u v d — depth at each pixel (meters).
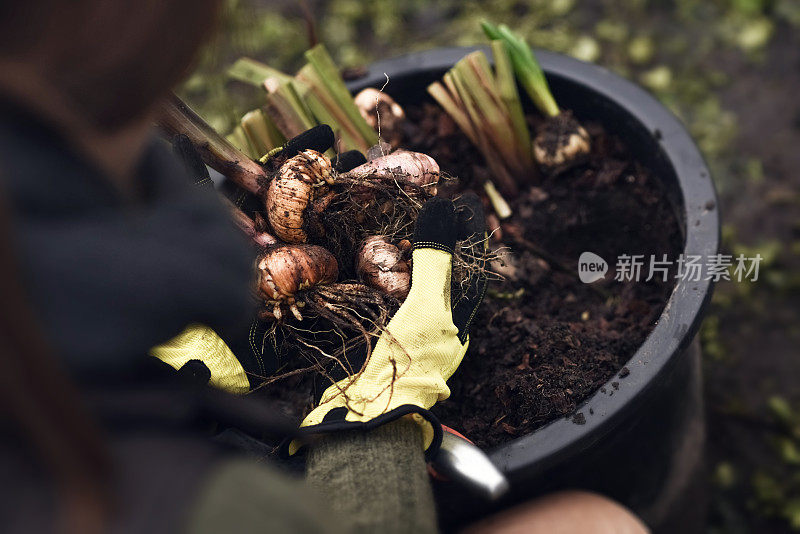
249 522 0.48
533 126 0.97
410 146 0.97
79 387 0.50
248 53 1.27
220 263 0.57
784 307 1.14
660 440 0.84
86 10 0.45
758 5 1.38
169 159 0.58
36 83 0.46
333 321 0.76
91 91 0.48
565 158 0.93
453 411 0.83
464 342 0.77
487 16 1.42
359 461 0.65
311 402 0.84
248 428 0.69
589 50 1.36
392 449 0.66
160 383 0.55
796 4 1.38
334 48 1.42
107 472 0.44
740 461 1.07
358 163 0.82
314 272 0.75
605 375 0.81
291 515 0.50
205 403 0.65
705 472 0.98
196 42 0.52
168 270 0.54
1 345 0.39
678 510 0.92
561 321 0.87
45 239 0.48
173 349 0.71
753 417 1.09
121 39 0.47
